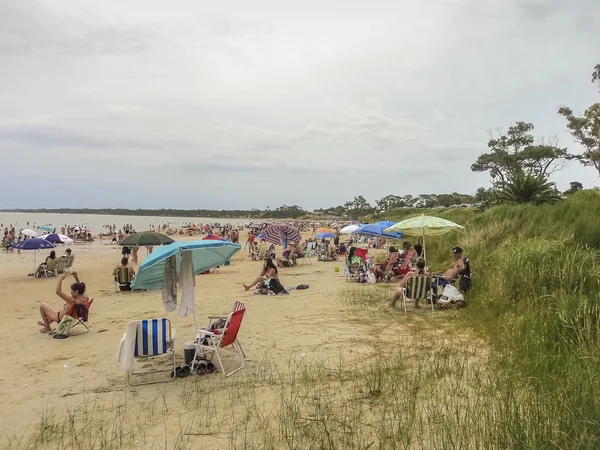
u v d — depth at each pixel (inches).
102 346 286.8
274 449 144.3
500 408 148.7
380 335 282.7
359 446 141.9
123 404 190.5
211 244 234.7
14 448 154.1
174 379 220.5
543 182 710.5
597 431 126.1
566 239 373.4
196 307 406.9
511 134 2159.2
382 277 546.3
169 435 158.7
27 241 695.1
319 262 833.5
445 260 569.9
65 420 175.0
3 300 493.7
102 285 606.2
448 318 316.8
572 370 173.9
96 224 4473.4
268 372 223.9
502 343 234.7
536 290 302.4
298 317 347.6
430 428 150.2
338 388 195.2
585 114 1405.0
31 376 231.5
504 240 479.8
